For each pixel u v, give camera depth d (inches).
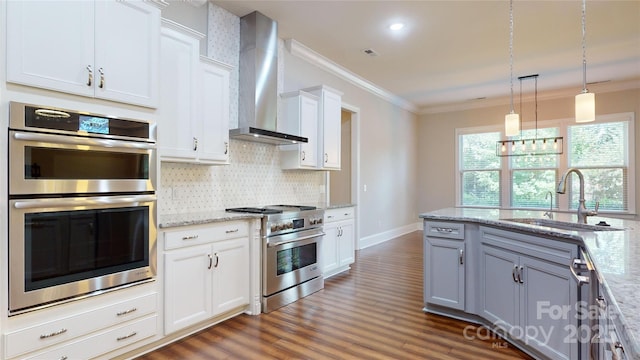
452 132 297.9
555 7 132.0
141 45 88.2
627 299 34.7
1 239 66.4
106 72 81.0
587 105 104.2
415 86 239.6
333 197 241.3
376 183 247.0
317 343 96.0
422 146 312.3
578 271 70.7
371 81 228.4
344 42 166.4
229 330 104.3
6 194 67.0
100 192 79.9
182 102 106.6
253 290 117.5
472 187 288.0
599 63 193.0
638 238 70.3
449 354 90.0
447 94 260.1
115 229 82.7
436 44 168.1
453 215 116.1
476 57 185.3
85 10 77.7
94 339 78.9
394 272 171.2
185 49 107.4
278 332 103.0
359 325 108.1
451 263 113.7
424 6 131.8
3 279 66.4
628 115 227.6
